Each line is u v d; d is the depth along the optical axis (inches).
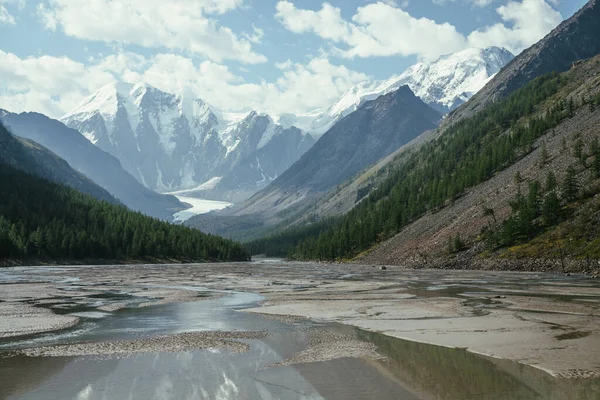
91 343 986.7
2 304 1738.4
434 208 7037.4
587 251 3508.9
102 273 4355.3
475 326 1155.3
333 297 1967.3
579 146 5132.9
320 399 597.6
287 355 862.5
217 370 751.7
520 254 4069.9
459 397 598.9
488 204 5703.7
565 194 4525.1
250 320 1323.8
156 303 1780.3
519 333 1047.6
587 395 602.5
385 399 593.3
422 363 789.2
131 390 642.2
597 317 1289.4
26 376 718.5
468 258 4623.5
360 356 848.3
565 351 863.7
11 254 6353.3
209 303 1779.0
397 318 1325.0
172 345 960.9
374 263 6373.0
